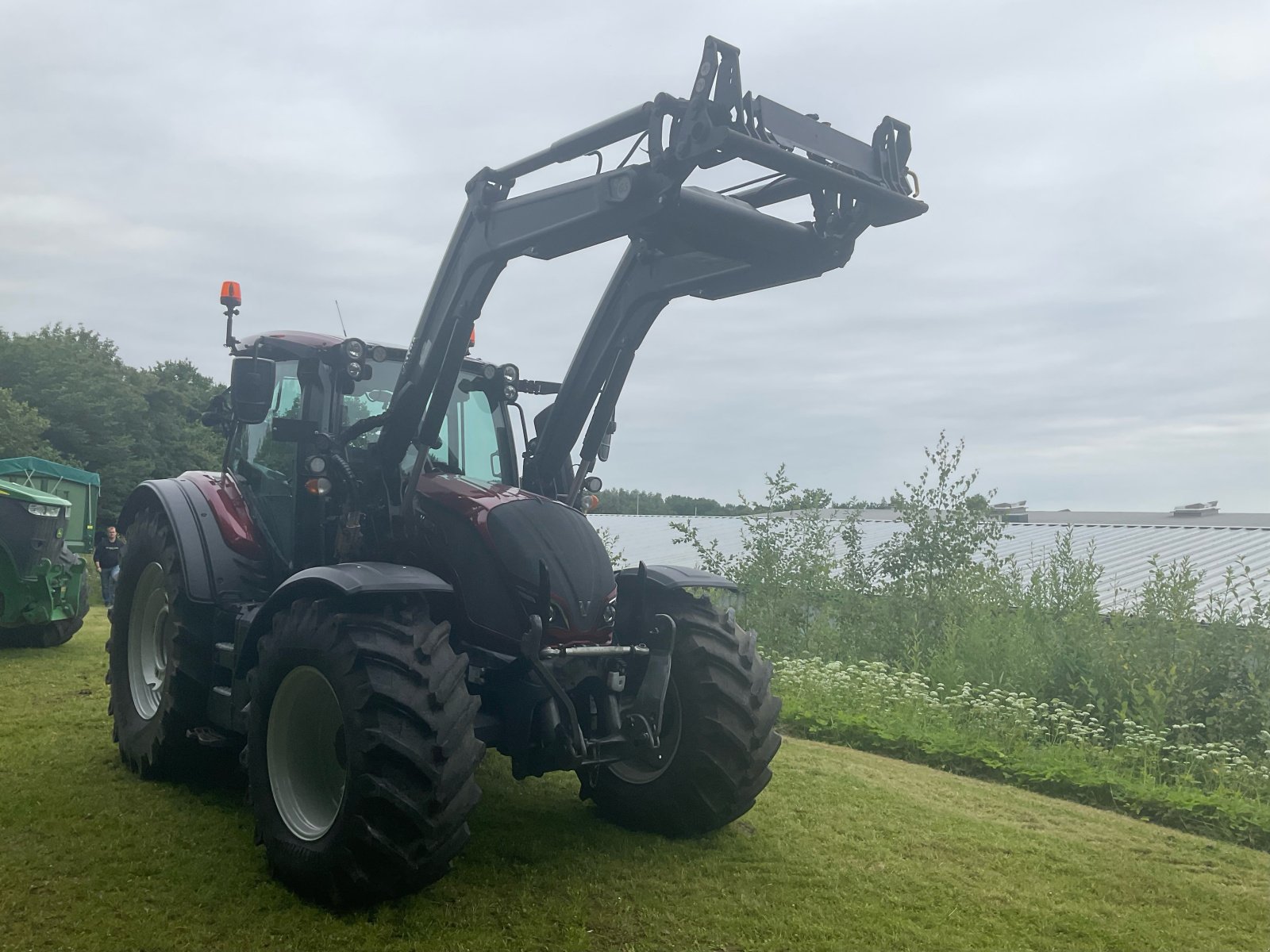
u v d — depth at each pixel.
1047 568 10.02
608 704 3.96
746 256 3.89
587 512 4.94
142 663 5.27
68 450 42.31
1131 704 7.56
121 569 5.42
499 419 4.98
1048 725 7.45
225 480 5.27
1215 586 10.25
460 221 4.09
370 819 3.26
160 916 3.25
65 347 45.41
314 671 3.64
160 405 47.56
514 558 3.95
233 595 4.66
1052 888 4.00
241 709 4.19
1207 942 3.53
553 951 3.15
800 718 7.18
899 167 3.78
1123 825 5.08
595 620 4.06
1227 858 4.59
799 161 3.41
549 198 3.73
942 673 8.26
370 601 3.67
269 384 4.59
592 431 4.76
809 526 10.91
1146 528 15.34
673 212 3.53
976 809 5.16
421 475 4.41
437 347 4.03
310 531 4.52
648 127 3.48
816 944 3.32
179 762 4.69
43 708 6.22
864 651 9.52
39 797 4.41
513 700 3.80
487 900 3.51
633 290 4.54
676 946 3.25
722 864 4.02
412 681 3.37
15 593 8.33
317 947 3.09
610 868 3.91
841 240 3.84
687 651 4.29
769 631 9.92
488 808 4.64
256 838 3.73
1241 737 7.13
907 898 3.78
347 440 4.29
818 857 4.20
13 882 3.45
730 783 4.19
